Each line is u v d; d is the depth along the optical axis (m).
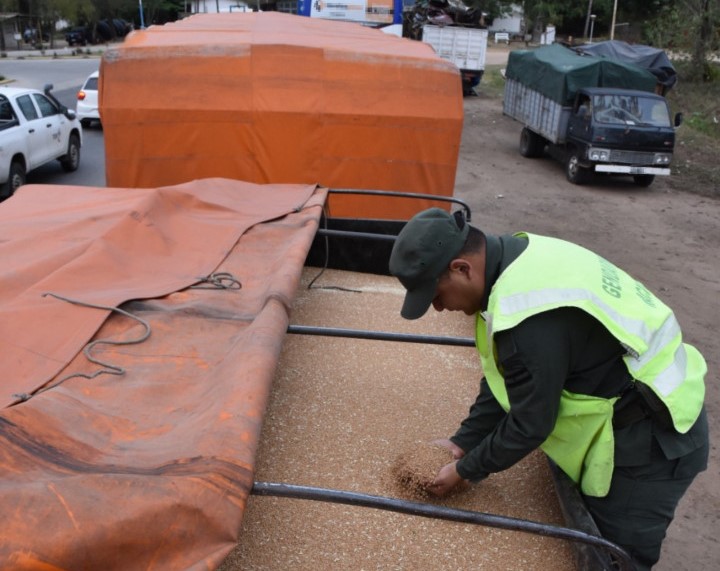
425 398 3.31
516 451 1.99
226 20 8.16
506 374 1.95
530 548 2.36
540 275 1.96
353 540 2.30
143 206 3.32
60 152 12.79
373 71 6.04
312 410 3.08
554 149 16.59
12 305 2.31
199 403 1.94
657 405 2.04
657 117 14.46
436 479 2.39
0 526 1.28
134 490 1.42
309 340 3.88
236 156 5.97
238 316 2.54
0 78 29.05
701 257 10.95
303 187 4.74
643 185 15.40
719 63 26.36
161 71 5.83
